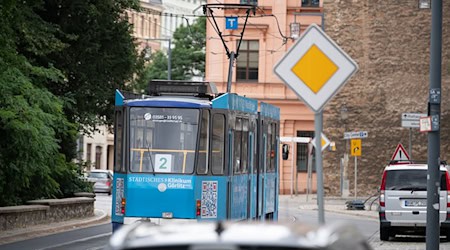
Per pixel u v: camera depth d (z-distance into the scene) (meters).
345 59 14.54
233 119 28.48
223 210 27.52
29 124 39.53
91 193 49.16
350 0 76.06
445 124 74.44
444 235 35.06
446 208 33.72
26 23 42.91
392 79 75.56
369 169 75.12
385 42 75.62
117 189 27.59
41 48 44.25
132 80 52.25
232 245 6.77
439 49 24.25
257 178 32.75
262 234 7.05
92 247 31.16
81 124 51.25
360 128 75.50
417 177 33.84
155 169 27.39
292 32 82.75
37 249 30.22
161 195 27.31
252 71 86.69
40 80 43.47
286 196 80.81
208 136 27.52
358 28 76.00
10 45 36.50
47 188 44.25
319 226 7.76
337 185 75.38
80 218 45.66
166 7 159.50
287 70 14.65
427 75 75.25
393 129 75.38
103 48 50.06
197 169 27.38
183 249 6.91
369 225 45.66
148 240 7.11
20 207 38.19
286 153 38.50
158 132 27.53
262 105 33.56
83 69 49.59
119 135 27.70
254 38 86.69
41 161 41.00
